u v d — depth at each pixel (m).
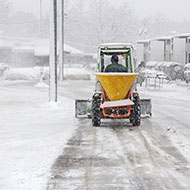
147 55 53.44
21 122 11.09
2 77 42.34
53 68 15.44
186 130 9.91
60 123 10.98
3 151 7.33
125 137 8.85
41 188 5.17
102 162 6.54
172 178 5.63
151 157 6.90
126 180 5.54
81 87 27.97
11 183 5.39
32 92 21.98
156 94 23.11
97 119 10.30
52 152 7.25
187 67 37.50
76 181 5.48
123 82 9.73
